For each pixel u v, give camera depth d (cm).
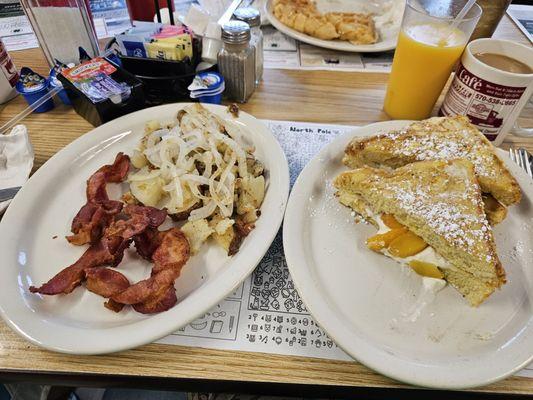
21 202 80
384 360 57
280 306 69
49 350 59
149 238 75
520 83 82
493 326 64
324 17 132
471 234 67
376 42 130
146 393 111
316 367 61
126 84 102
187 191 82
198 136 88
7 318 61
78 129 105
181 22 123
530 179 84
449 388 54
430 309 67
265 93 117
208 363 61
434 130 89
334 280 71
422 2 108
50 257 75
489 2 110
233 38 100
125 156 91
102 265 72
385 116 111
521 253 74
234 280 66
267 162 91
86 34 121
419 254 72
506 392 58
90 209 79
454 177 77
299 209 79
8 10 152
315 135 103
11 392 93
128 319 65
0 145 88
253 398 88
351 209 83
